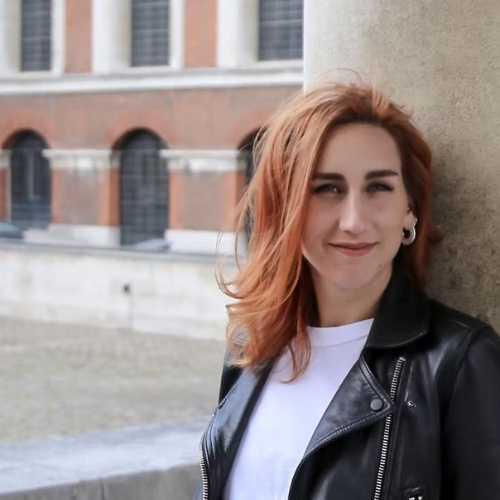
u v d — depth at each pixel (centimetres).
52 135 4038
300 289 260
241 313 262
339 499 233
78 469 660
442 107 288
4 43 4134
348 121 245
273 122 252
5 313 3122
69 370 2122
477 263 284
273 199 251
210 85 3688
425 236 267
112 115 3912
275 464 252
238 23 3638
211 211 3709
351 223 241
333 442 236
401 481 230
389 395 235
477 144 282
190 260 2784
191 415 1622
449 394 233
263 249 254
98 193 3956
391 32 298
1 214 4169
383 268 250
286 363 261
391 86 298
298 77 3531
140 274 2867
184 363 2272
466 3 283
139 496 659
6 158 4162
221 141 3688
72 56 4003
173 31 3766
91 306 2953
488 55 279
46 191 4131
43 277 3045
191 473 685
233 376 276
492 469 229
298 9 3600
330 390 251
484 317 283
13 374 2050
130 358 2333
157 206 3891
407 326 241
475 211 283
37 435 1444
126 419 1580
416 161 255
